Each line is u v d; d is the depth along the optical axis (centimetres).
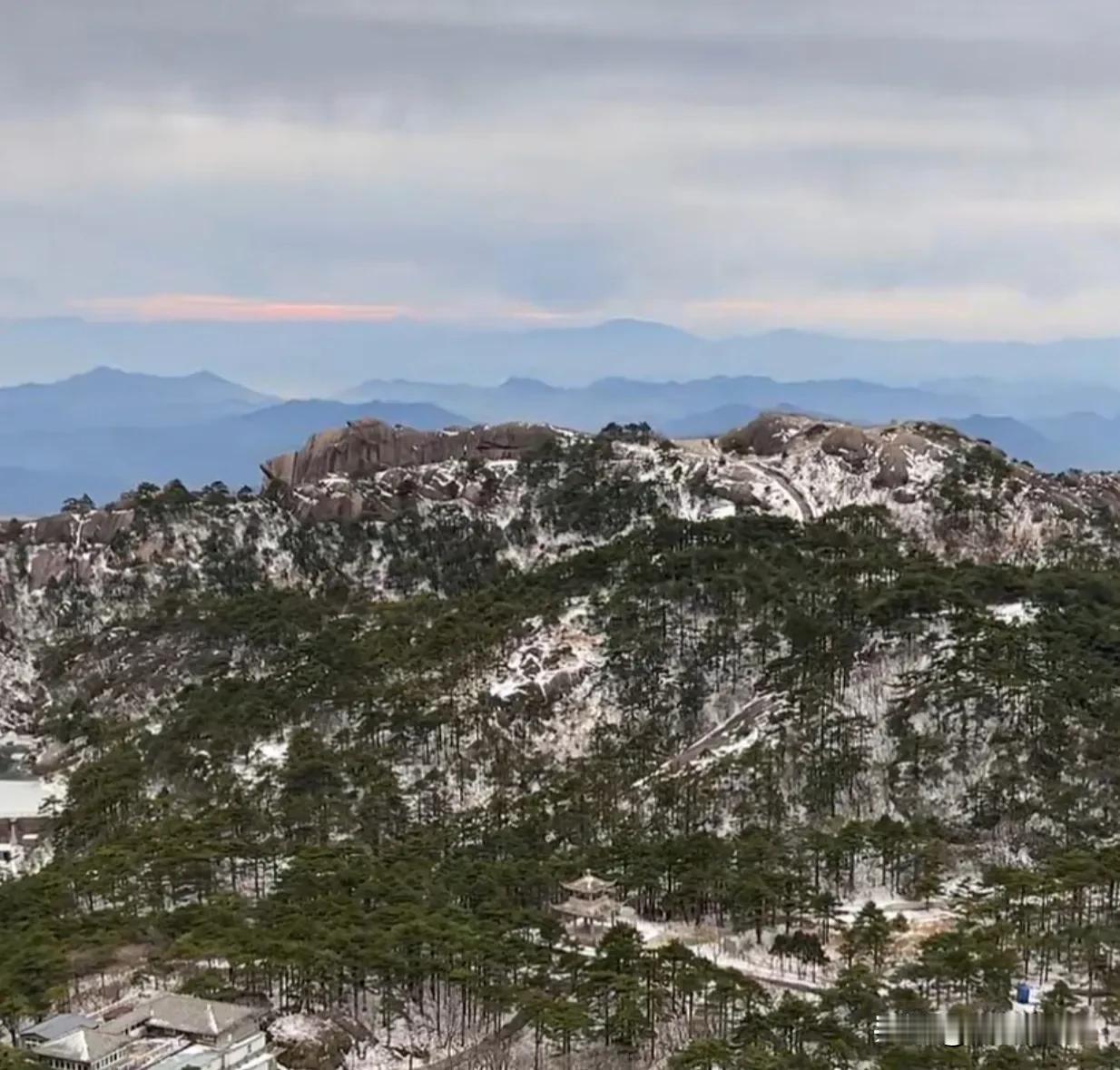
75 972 14762
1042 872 16775
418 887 16838
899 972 14600
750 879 16812
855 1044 13050
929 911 16962
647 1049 13700
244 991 14362
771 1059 12575
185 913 16238
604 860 17888
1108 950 15062
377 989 14900
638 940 15325
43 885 17750
